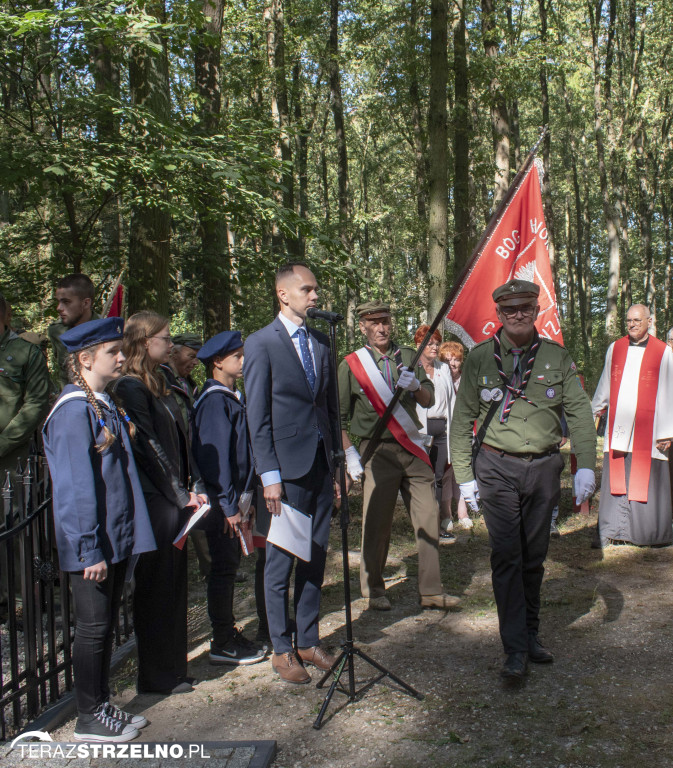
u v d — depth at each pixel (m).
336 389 4.06
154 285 8.05
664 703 3.51
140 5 6.58
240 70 17.02
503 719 3.41
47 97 7.18
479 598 5.19
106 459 3.31
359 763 3.09
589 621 4.64
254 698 3.75
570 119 31.19
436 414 6.65
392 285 30.39
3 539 3.20
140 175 7.18
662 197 34.00
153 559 3.73
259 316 16.33
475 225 19.08
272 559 3.98
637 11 26.00
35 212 8.38
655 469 6.25
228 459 4.07
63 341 3.30
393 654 4.23
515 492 3.89
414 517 5.03
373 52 18.11
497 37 15.31
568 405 3.94
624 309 29.69
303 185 22.34
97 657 3.28
